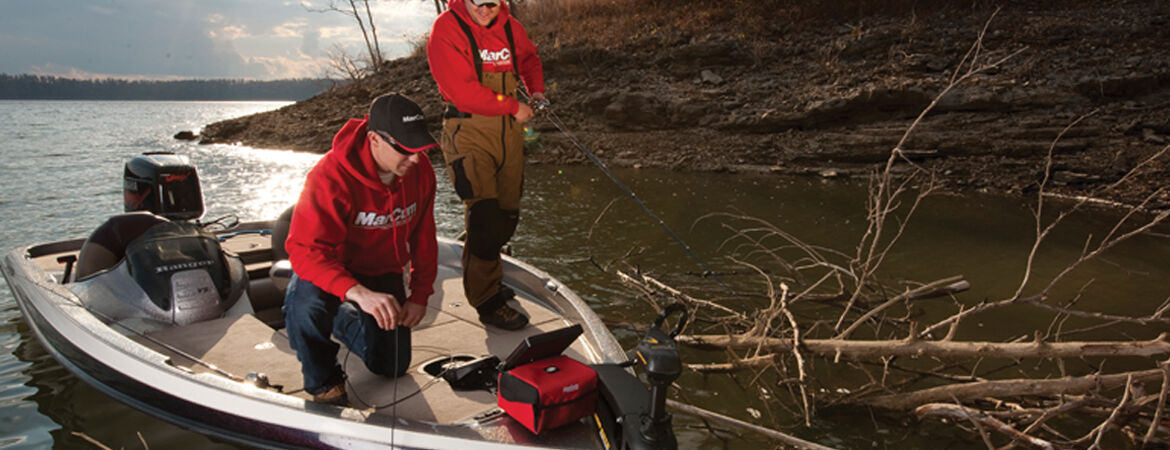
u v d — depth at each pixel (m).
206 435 2.88
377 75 24.91
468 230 3.72
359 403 2.88
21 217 8.83
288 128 21.41
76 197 10.30
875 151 12.54
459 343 3.52
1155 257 6.73
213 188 11.83
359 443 2.51
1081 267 6.41
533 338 2.59
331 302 2.69
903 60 14.70
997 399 3.74
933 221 8.50
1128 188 9.81
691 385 3.96
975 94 12.89
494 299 3.75
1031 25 15.00
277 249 4.07
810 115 13.98
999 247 7.20
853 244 7.37
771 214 9.00
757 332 4.30
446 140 3.74
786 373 3.89
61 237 7.78
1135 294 5.59
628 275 6.04
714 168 13.05
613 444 2.47
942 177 11.32
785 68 16.22
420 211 2.89
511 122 3.74
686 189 11.05
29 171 13.33
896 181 11.42
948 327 4.84
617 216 8.93
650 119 15.74
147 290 3.69
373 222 2.72
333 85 26.36
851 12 17.55
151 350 3.16
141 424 3.31
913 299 5.48
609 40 19.05
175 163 4.32
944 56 14.62
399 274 3.05
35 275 4.20
